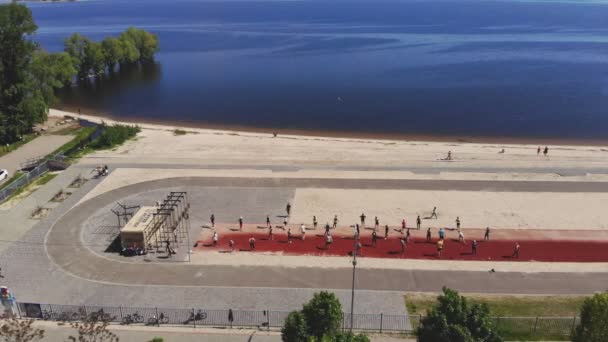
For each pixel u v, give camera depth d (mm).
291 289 41000
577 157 74938
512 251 47156
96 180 65188
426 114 109500
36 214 55344
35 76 92438
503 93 126938
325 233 51094
